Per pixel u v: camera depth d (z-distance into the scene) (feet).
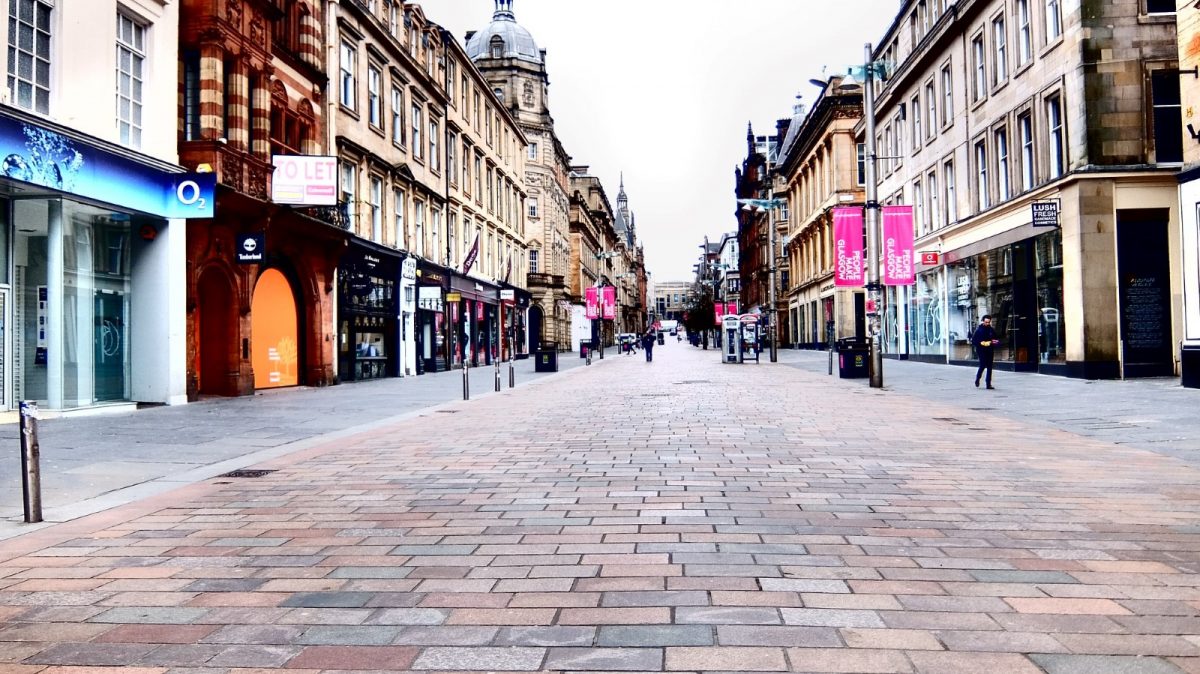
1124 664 10.99
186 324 59.00
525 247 185.98
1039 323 76.38
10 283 46.26
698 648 11.69
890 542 17.49
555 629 12.55
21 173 42.45
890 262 78.54
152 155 54.44
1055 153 73.87
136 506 22.91
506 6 212.84
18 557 17.61
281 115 73.20
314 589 14.89
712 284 506.07
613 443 33.86
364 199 91.56
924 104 110.63
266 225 65.21
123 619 13.52
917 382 72.64
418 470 28.04
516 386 77.36
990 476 25.49
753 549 16.96
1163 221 66.49
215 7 60.44
